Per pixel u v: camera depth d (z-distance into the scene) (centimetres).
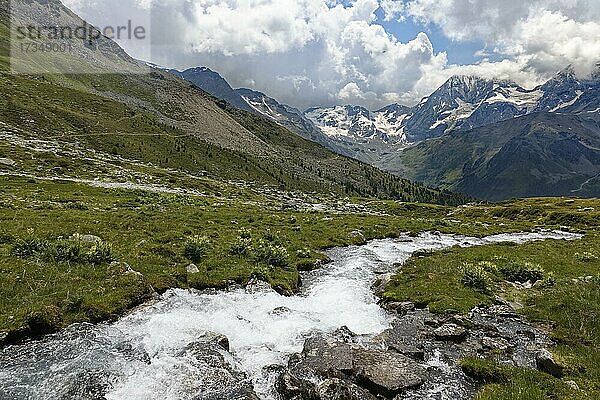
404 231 5806
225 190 10850
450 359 1723
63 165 8862
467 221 9238
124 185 8069
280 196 12694
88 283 2023
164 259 2638
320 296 2598
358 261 3672
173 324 1841
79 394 1241
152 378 1376
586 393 1407
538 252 4006
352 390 1413
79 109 17325
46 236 2639
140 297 2056
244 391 1354
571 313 2200
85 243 2594
